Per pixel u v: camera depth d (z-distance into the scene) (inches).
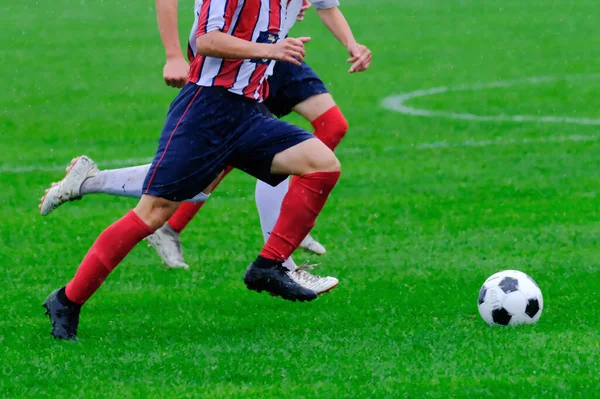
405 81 2001.7
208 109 609.6
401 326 640.4
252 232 937.5
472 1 3270.2
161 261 839.7
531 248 860.0
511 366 550.3
